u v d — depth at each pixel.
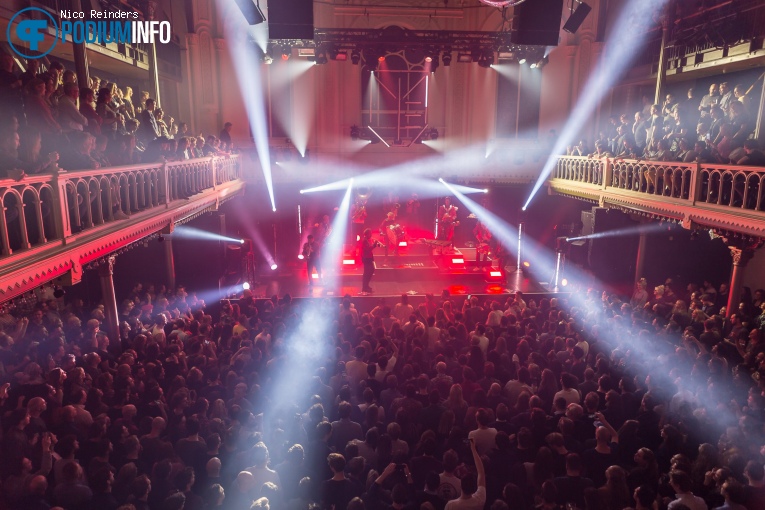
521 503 4.88
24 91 6.59
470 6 21.73
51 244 6.20
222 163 15.99
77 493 4.69
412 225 22.48
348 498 5.10
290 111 21.42
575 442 5.88
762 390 7.12
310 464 5.57
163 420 5.91
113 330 9.52
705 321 9.87
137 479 4.71
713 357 7.74
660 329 10.22
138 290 13.62
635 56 18.91
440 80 22.20
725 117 11.45
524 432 5.71
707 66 14.86
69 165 7.27
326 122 21.86
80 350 8.98
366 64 17.48
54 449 5.51
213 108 20.58
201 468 5.59
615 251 17.38
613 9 19.67
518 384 7.45
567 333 9.72
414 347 8.69
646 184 12.89
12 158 5.83
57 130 6.87
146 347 8.75
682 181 11.15
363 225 22.50
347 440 6.27
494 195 22.36
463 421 6.91
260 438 5.69
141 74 17.53
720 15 14.07
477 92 21.86
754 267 15.53
